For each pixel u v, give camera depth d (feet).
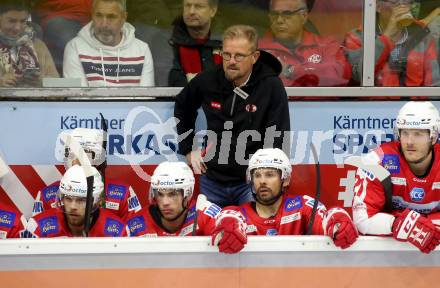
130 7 53.57
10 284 36.86
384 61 54.60
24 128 53.62
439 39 54.90
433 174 42.83
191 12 53.52
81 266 36.96
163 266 37.19
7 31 53.11
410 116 41.22
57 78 53.78
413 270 37.68
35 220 46.42
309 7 53.83
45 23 53.36
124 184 53.01
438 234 36.94
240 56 48.16
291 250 37.37
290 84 54.60
